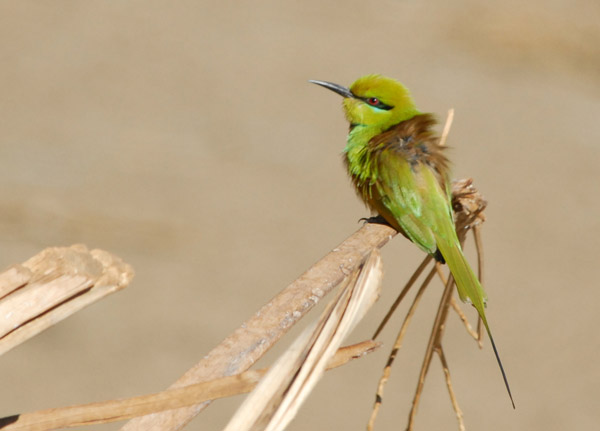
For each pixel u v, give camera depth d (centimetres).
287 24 2652
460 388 1338
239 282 1556
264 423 253
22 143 1908
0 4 2581
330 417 1260
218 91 2247
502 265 1669
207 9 2695
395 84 749
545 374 1387
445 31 2606
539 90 2353
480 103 2283
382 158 673
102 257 268
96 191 1753
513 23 2578
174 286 1525
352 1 2806
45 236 1586
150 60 2373
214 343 1397
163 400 261
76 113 2075
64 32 2472
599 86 2398
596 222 1847
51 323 258
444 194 652
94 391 1272
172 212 1722
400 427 1250
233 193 1827
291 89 2297
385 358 1389
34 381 1282
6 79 2200
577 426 1280
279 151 1998
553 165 2048
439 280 1581
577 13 2664
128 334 1402
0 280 257
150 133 2020
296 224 1750
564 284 1627
